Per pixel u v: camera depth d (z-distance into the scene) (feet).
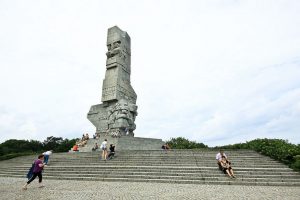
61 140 222.89
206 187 40.11
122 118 97.81
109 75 107.96
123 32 116.06
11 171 66.44
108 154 67.00
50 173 56.65
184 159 59.82
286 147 56.75
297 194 33.71
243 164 54.19
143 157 64.08
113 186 41.70
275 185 41.83
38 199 31.30
